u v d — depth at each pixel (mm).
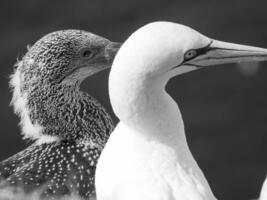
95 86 28812
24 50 30516
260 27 31344
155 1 32219
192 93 29312
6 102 28984
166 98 9828
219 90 29375
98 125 14719
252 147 27422
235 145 27484
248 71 29766
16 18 32156
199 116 28438
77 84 14758
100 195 9781
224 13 31703
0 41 31062
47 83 14562
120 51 9648
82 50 14758
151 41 9570
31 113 14633
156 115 9742
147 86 9602
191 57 10008
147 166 9672
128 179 9602
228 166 26922
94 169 13758
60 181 13320
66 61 14633
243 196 26312
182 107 28859
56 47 14617
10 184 13031
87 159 13969
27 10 32438
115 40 31000
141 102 9633
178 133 9930
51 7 32469
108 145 9953
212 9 31859
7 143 27844
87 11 32188
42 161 13789
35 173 13422
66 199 13023
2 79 29719
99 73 29078
